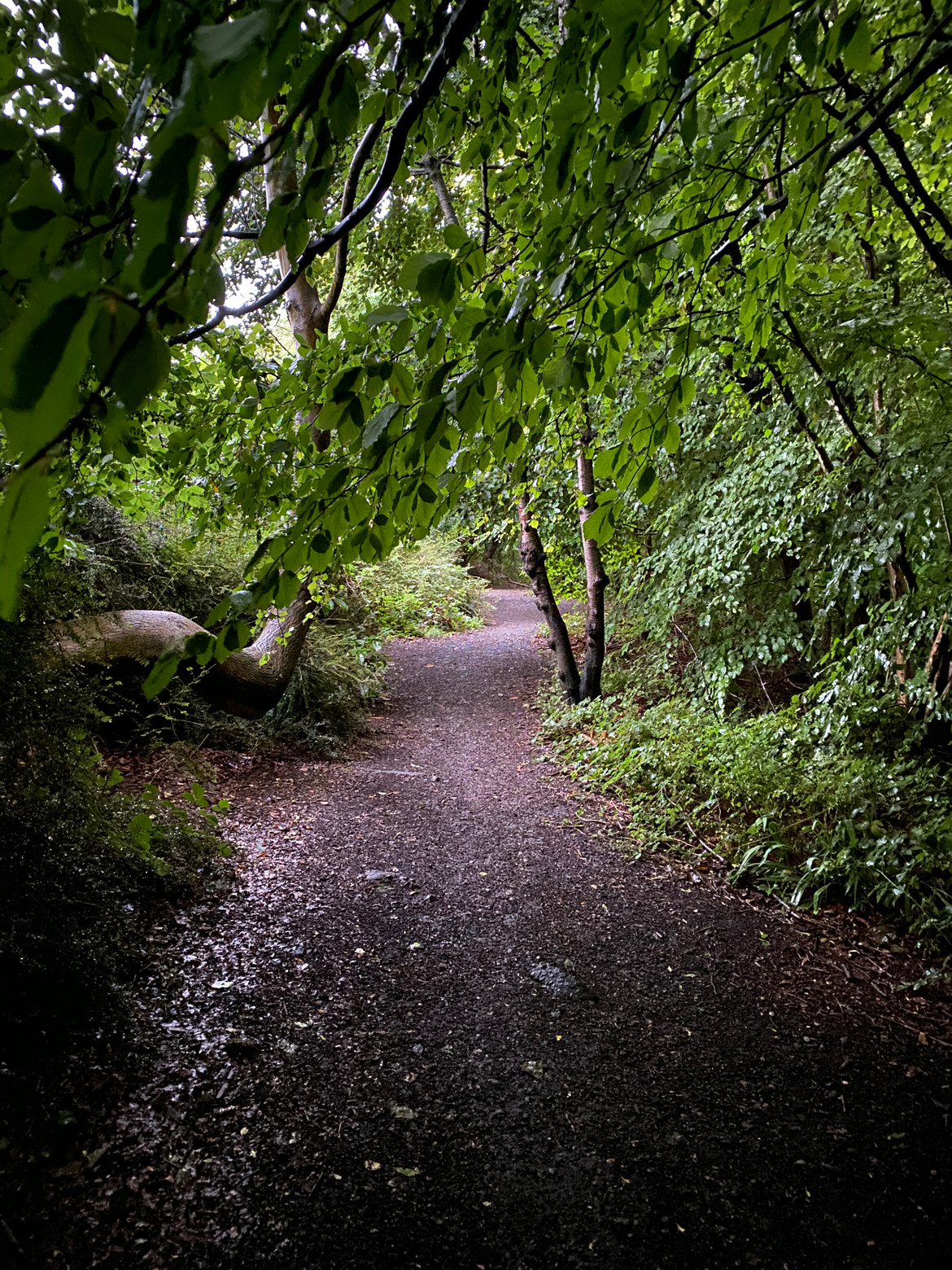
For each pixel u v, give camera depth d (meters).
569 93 1.18
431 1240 1.99
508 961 3.42
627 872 4.34
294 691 6.56
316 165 0.83
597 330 1.48
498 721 7.52
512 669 9.47
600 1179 2.23
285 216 0.87
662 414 1.48
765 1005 3.17
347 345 2.32
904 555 4.39
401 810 5.17
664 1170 2.28
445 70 1.01
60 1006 2.46
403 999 3.08
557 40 2.51
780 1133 2.45
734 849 4.48
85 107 0.60
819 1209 2.16
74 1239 1.83
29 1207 1.88
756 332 2.05
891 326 3.51
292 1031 2.78
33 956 2.41
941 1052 2.90
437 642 11.10
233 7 0.64
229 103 0.41
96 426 1.89
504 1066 2.71
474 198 4.56
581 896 4.05
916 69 1.38
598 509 1.54
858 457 4.43
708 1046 2.89
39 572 2.78
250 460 2.62
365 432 1.10
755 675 7.62
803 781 4.64
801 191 1.60
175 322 0.63
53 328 0.34
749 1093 2.63
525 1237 2.02
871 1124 2.50
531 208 1.87
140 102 0.55
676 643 7.51
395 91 1.31
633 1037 2.92
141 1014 2.67
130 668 5.02
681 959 3.49
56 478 2.15
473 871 4.30
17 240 0.48
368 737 6.89
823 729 4.84
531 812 5.22
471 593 14.37
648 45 1.07
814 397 4.20
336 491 1.19
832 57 1.15
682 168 1.38
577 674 7.54
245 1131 2.28
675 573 6.42
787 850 4.28
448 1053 2.77
